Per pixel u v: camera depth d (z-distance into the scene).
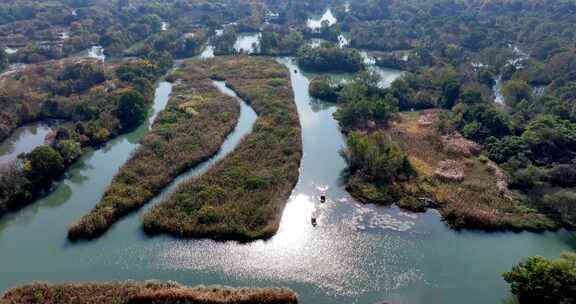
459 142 111.56
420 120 127.31
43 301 62.16
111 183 91.50
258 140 110.62
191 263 72.75
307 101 146.62
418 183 94.75
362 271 72.00
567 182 93.19
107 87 142.38
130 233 79.06
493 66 173.88
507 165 99.38
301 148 110.50
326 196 92.44
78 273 70.38
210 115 125.31
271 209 83.75
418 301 66.31
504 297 67.31
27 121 124.94
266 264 73.06
